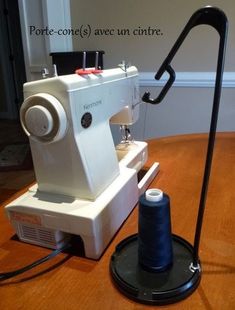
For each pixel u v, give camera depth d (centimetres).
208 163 54
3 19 461
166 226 54
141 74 228
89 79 69
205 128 227
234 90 209
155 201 53
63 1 232
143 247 56
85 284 57
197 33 204
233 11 192
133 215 81
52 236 68
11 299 54
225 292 54
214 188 94
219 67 49
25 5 234
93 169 70
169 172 106
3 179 267
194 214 79
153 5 210
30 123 64
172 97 227
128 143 109
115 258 61
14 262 64
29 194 74
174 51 54
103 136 76
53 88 63
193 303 52
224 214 79
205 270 59
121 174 83
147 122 241
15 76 490
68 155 68
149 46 221
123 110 99
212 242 68
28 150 354
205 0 196
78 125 66
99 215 64
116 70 87
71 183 70
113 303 52
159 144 135
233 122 217
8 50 476
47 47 237
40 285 57
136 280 55
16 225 71
